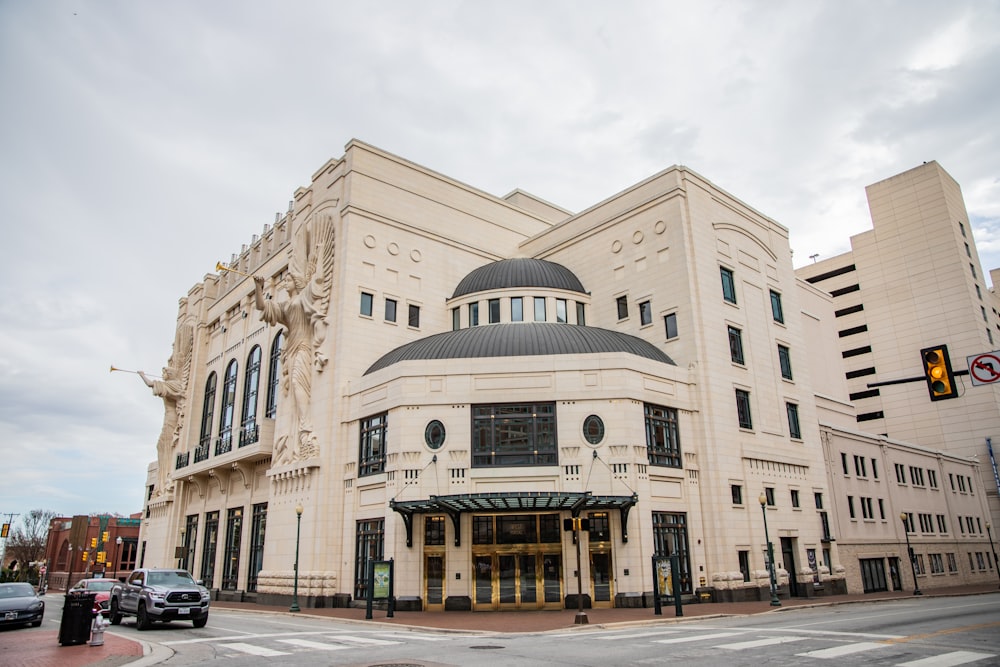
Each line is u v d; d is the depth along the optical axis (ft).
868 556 157.79
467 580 102.27
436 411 110.73
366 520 117.19
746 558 121.49
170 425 215.92
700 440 121.80
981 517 226.38
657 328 134.62
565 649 55.11
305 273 147.95
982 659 44.16
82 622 63.36
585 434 108.58
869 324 279.69
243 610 118.11
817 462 148.15
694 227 134.92
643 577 102.73
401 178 152.25
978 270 273.75
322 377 134.62
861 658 45.34
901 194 278.67
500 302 142.72
